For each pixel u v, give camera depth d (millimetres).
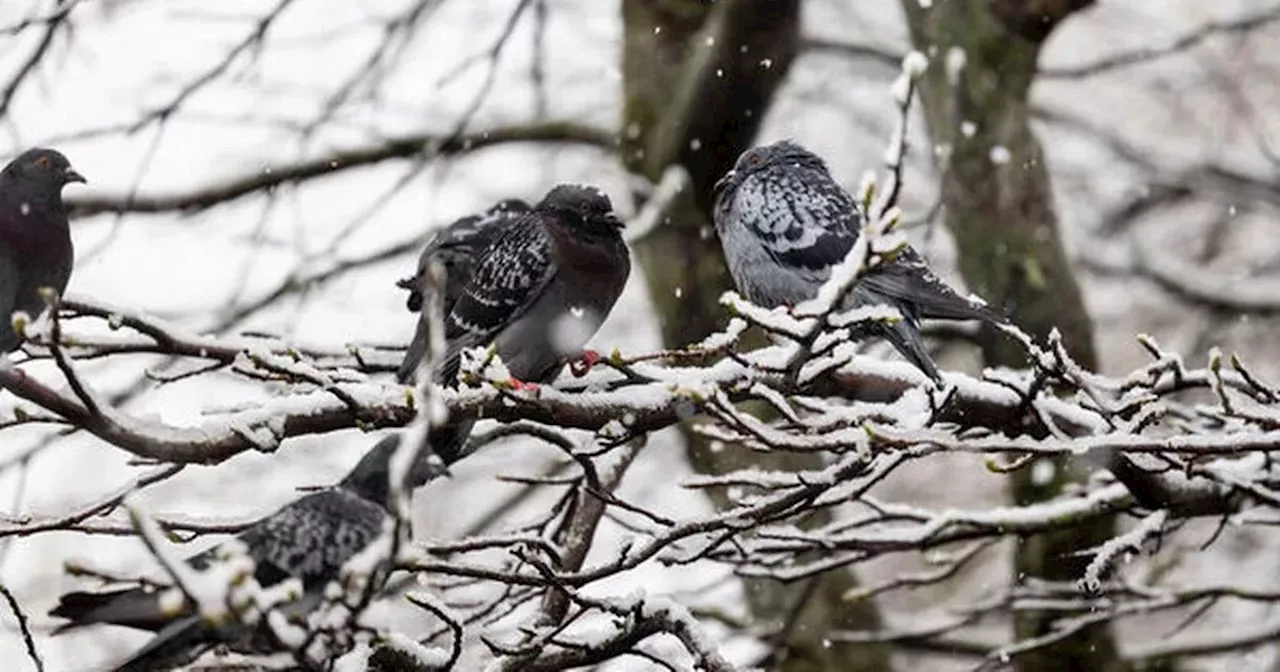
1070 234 21141
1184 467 9398
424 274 10859
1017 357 15602
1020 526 11078
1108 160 21516
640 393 8953
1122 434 8617
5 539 11477
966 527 11570
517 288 10547
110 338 8461
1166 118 22406
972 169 15953
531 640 8703
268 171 16688
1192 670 17594
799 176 12320
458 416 8516
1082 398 10023
